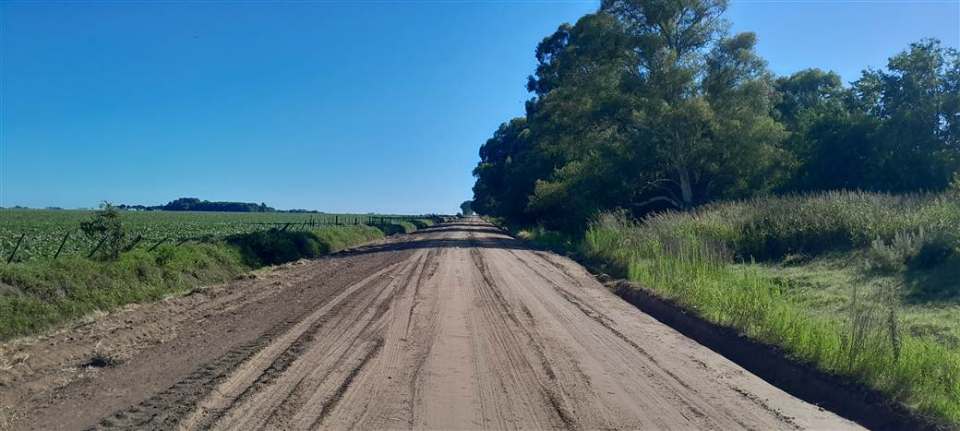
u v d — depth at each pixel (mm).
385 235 59688
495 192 92812
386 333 11531
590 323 12695
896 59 32531
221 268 22859
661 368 9211
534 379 8523
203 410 7148
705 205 33844
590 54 43938
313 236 36875
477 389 8039
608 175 40500
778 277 16250
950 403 7078
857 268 16188
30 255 20297
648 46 41219
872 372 7906
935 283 13391
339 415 6992
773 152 38625
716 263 15883
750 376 8922
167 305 15906
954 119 31578
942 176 30328
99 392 8016
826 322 10109
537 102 66250
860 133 33531
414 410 7195
